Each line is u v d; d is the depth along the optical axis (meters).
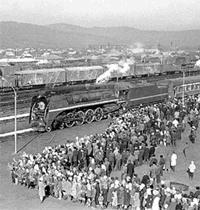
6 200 19.50
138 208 18.38
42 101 33.41
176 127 31.88
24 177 21.75
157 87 47.09
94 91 38.44
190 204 17.17
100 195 18.80
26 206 18.77
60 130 35.16
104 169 21.53
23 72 43.97
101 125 37.56
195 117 34.22
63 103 34.69
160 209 18.20
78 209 18.61
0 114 34.38
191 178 23.80
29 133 33.28
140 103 44.41
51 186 20.25
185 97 51.44
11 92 40.47
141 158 25.55
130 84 43.47
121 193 18.70
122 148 26.08
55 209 18.47
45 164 21.25
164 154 28.53
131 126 30.77
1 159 26.53
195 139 32.44
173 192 18.64
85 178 19.73
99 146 25.02
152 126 32.31
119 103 41.34
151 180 20.55
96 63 78.44
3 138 31.30
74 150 23.83
